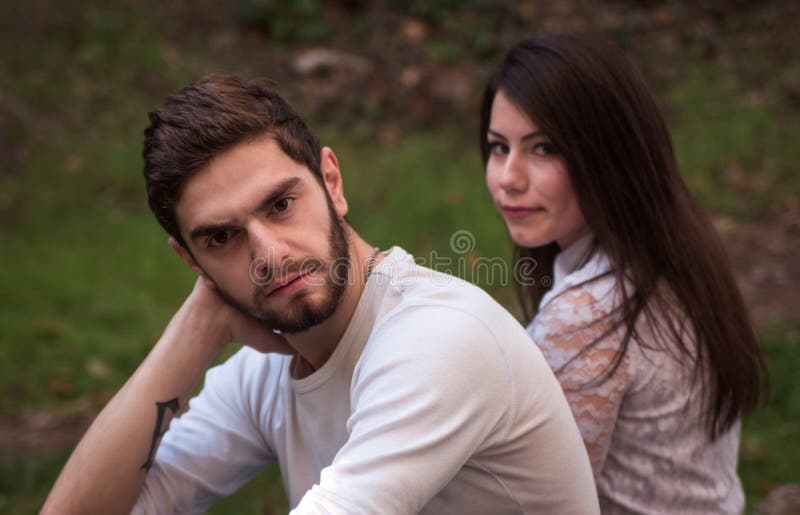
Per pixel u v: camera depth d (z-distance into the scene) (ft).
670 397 6.34
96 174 25.36
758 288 19.72
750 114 29.19
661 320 6.41
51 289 19.77
